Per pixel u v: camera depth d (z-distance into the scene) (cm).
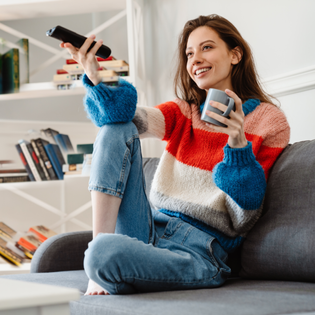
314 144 100
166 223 106
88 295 81
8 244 207
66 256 129
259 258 95
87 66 98
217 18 128
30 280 103
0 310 37
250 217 98
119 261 75
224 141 111
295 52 159
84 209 223
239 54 125
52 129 235
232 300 66
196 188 109
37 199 230
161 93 233
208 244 95
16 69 217
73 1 219
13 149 253
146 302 68
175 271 82
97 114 98
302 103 154
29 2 219
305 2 156
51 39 262
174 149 118
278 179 101
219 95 93
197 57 122
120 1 222
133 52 212
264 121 112
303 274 86
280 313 58
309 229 87
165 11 232
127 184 93
